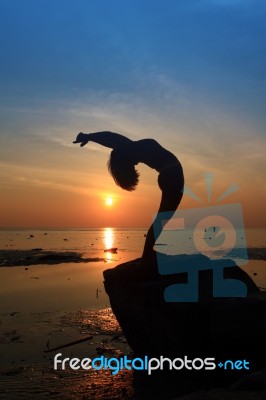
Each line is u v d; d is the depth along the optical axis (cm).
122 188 682
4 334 920
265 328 551
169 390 571
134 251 4616
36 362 729
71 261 3200
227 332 561
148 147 666
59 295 1477
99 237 10588
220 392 383
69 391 582
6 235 11744
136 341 673
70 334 917
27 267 2722
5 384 618
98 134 688
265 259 2812
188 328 588
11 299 1398
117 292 684
